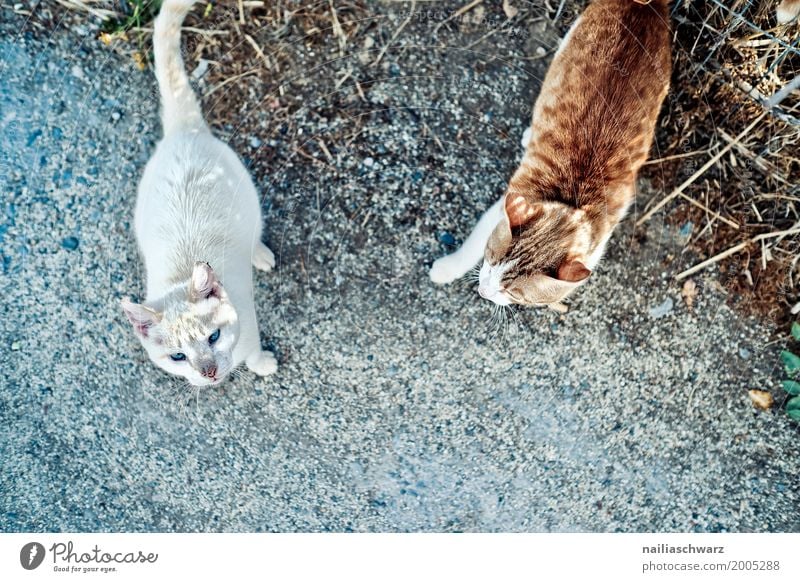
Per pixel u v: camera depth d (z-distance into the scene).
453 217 1.25
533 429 1.26
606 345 1.25
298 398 1.25
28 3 1.24
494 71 1.26
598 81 1.07
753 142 1.22
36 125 1.25
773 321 1.25
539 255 1.05
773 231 1.23
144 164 1.25
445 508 1.26
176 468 1.25
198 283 0.99
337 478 1.26
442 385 1.25
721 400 1.25
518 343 1.25
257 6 1.25
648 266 1.25
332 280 1.25
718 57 1.20
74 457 1.26
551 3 1.26
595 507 1.26
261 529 1.25
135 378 1.25
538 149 1.11
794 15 1.12
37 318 1.25
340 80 1.26
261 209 1.23
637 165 1.11
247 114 1.25
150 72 1.25
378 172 1.25
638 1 1.09
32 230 1.25
